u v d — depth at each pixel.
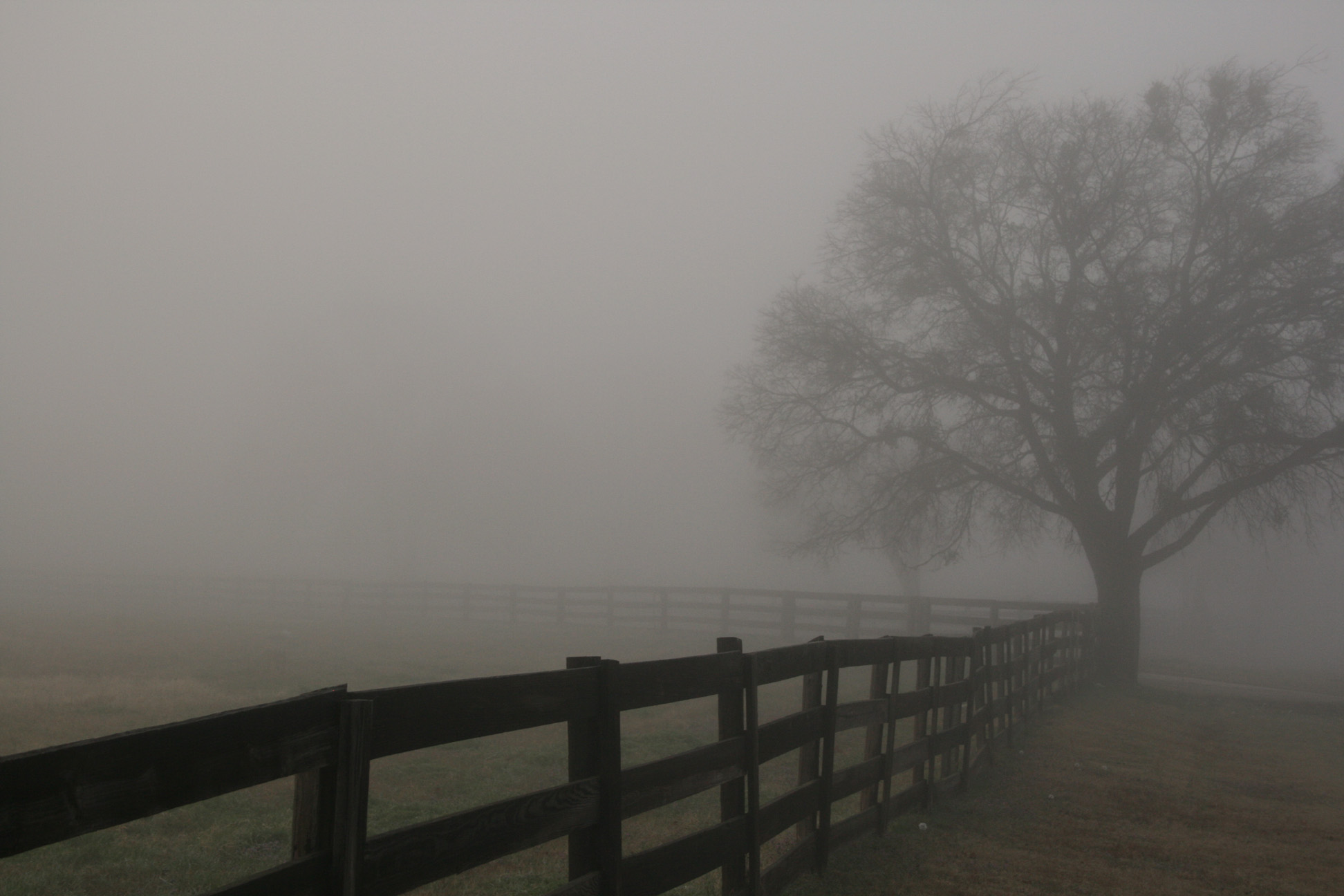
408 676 13.43
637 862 3.63
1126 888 5.56
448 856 2.74
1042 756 9.81
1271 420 17.05
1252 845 6.84
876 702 6.16
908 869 5.61
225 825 5.97
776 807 4.79
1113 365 17.88
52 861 5.11
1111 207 17.91
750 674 4.57
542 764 8.16
